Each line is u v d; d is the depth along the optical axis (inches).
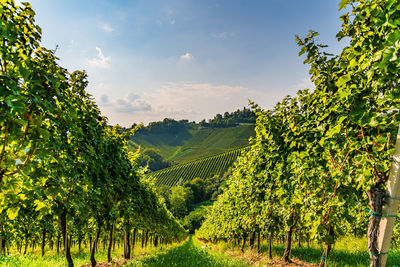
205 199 4018.2
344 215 154.6
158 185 4729.3
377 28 103.7
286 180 234.4
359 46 118.0
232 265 303.0
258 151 310.5
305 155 182.1
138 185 408.2
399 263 235.6
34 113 132.5
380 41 106.7
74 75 234.5
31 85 128.0
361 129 118.5
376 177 107.9
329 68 171.6
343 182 136.9
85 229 491.2
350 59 122.6
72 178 185.8
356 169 127.2
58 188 165.0
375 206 104.8
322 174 165.2
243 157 378.0
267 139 284.5
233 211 506.0
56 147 161.3
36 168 148.0
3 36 108.2
